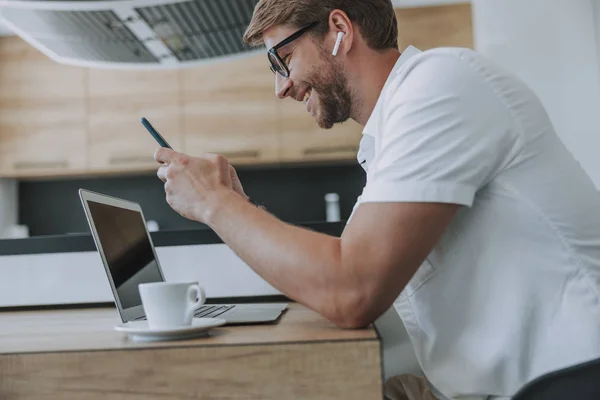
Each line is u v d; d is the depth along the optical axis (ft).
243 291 5.78
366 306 2.82
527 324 2.91
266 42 3.88
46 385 2.50
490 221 2.96
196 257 5.83
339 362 2.44
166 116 12.09
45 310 5.50
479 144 2.86
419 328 3.18
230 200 3.11
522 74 9.88
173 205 3.22
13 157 12.17
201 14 6.74
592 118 9.75
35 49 12.30
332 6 3.67
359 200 3.34
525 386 2.15
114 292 3.57
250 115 12.01
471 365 2.97
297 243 2.88
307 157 11.90
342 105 3.83
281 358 2.45
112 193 13.17
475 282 2.99
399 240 2.75
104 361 2.49
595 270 2.88
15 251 5.93
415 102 2.93
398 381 3.72
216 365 2.47
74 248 5.90
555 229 2.90
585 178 3.14
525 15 9.89
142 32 7.18
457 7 11.66
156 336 2.78
